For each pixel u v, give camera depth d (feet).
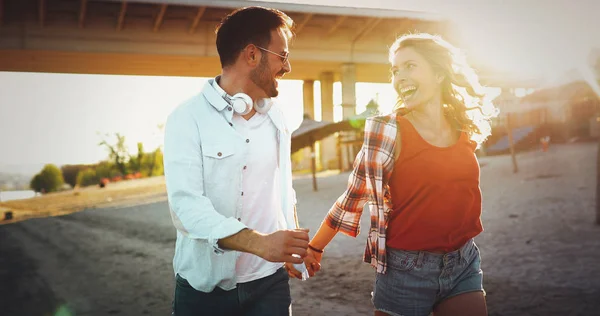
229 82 6.95
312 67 75.61
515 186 48.39
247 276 7.13
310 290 20.56
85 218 52.34
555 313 16.40
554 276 20.83
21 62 70.49
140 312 19.63
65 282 25.45
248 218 7.10
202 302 7.07
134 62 70.44
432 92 7.68
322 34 67.92
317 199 51.19
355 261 25.16
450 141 7.79
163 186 95.81
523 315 16.31
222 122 6.82
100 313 19.67
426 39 7.68
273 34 6.87
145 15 60.80
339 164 83.30
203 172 6.76
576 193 42.70
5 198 103.96
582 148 71.00
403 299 7.39
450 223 7.22
